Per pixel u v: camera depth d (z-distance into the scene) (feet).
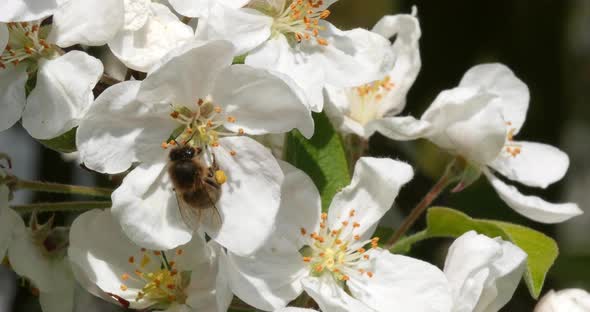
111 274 1.65
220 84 1.61
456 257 1.64
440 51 2.08
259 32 1.67
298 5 1.69
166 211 1.61
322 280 1.67
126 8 1.63
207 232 1.61
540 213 1.78
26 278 1.71
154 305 1.66
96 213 1.65
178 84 1.60
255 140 1.67
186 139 1.62
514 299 1.94
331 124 1.71
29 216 1.74
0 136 1.91
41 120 1.63
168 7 1.66
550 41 2.08
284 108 1.61
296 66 1.67
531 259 1.69
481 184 1.94
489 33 2.08
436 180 2.01
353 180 1.68
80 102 1.62
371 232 1.68
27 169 1.89
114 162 1.60
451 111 1.75
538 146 1.85
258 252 1.64
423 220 1.94
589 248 2.43
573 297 1.72
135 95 1.59
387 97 1.79
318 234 1.67
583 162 2.81
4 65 1.65
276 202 1.62
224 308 1.58
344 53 1.69
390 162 1.66
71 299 1.69
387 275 1.67
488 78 1.83
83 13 1.64
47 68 1.63
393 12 2.17
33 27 1.65
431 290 1.65
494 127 1.74
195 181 1.61
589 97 2.81
